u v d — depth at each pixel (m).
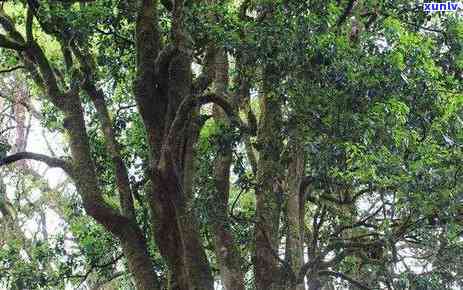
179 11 12.23
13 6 16.22
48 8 13.38
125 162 16.19
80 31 13.32
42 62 14.06
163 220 12.43
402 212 13.72
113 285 22.98
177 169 12.09
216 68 13.84
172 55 12.42
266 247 13.35
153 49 12.89
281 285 13.08
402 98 11.46
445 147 12.22
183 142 12.55
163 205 12.44
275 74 11.63
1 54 16.56
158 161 12.33
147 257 13.09
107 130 14.29
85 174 13.37
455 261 13.52
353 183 12.28
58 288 17.62
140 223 15.73
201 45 13.00
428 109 11.88
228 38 11.46
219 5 12.41
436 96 11.70
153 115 12.66
